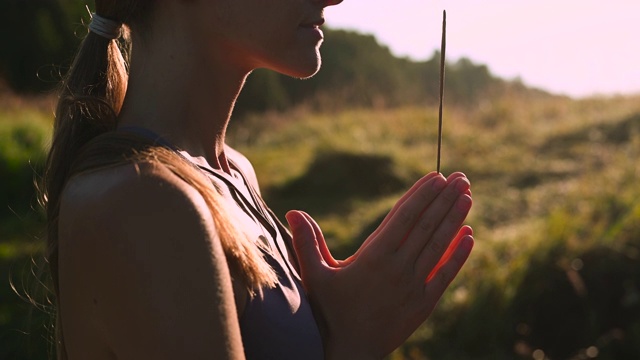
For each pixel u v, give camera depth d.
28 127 10.48
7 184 9.40
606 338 4.68
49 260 1.07
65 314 0.99
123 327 0.91
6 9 17.45
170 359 0.89
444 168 9.71
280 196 9.62
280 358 1.05
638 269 5.02
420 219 1.17
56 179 1.08
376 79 22.08
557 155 9.67
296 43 1.12
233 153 1.42
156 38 1.11
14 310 5.39
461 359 4.82
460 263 1.19
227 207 1.03
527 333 4.93
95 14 1.13
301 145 12.27
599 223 5.61
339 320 1.16
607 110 11.41
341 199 9.21
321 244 1.25
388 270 1.16
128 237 0.91
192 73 1.11
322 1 1.14
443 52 1.21
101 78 1.13
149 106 1.10
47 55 17.11
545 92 14.72
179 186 0.94
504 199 8.12
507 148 10.31
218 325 0.91
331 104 15.42
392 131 11.82
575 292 5.00
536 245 5.31
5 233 7.82
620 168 7.64
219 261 0.94
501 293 5.07
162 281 0.90
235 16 1.09
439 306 5.18
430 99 16.83
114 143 0.99
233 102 1.17
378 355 1.16
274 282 1.07
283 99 20.02
